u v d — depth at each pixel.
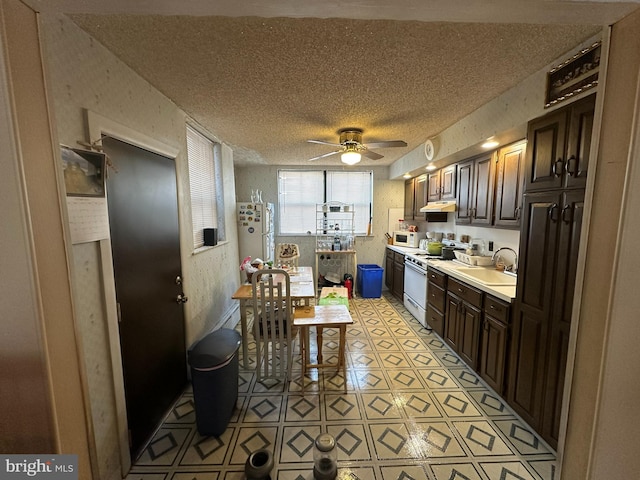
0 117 0.61
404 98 2.08
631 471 0.77
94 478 0.83
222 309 3.29
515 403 1.96
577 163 1.46
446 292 2.94
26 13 0.64
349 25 1.27
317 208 5.10
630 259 0.68
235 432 1.86
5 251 0.64
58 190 0.72
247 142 3.34
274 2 0.66
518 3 0.64
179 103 2.16
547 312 1.67
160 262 1.96
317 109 2.29
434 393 2.24
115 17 1.21
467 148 2.53
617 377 0.72
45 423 0.70
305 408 2.08
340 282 4.94
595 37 1.36
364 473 1.56
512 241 2.77
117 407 1.49
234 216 3.87
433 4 0.66
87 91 1.31
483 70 1.70
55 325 0.71
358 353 2.88
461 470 1.58
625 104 0.67
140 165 1.74
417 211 4.43
